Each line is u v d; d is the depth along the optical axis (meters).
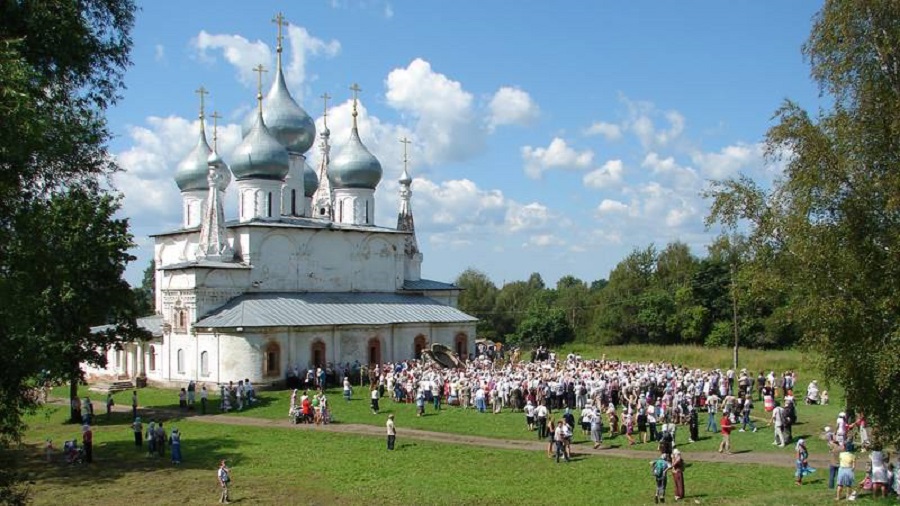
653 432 46.47
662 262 148.62
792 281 32.62
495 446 45.62
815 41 31.98
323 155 106.06
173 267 76.12
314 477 38.69
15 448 47.38
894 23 30.12
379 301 85.81
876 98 30.22
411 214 99.75
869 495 33.66
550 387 56.88
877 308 29.22
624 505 33.16
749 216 34.41
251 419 57.03
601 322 133.50
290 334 73.81
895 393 29.66
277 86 93.44
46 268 26.39
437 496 34.72
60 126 24.58
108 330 59.12
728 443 43.38
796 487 35.72
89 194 39.47
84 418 51.19
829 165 30.67
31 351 26.30
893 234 29.50
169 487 37.44
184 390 63.28
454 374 63.34
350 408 59.78
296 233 82.31
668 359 103.06
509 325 160.75
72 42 25.17
